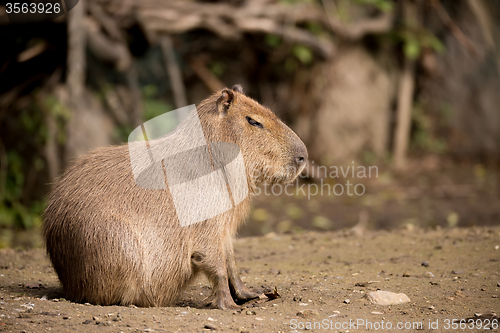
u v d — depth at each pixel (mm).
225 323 6887
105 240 7508
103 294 7605
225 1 25125
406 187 26031
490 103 30625
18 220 21203
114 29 20766
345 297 8117
